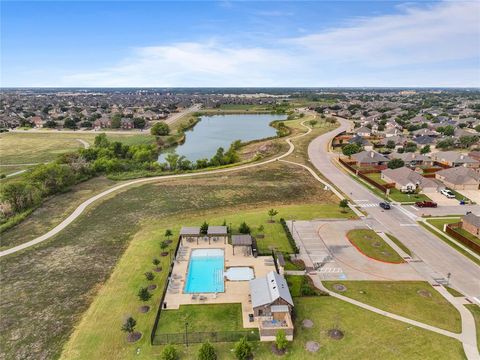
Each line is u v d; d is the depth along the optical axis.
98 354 32.94
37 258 51.62
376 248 52.97
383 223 62.84
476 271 47.12
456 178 82.88
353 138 136.75
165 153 140.75
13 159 120.31
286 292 38.34
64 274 47.03
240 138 176.38
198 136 182.88
